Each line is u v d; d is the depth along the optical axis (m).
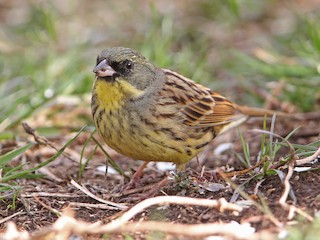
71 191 10.38
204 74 15.07
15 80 14.70
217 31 17.56
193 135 10.80
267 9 18.67
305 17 15.20
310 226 7.85
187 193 9.73
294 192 8.98
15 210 9.66
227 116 11.44
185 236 8.13
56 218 9.45
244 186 9.48
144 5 19.17
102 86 10.08
